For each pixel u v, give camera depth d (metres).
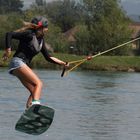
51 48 160.00
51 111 22.25
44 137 34.00
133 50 174.12
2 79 78.12
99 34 155.62
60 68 113.50
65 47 163.88
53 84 74.06
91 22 167.75
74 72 105.00
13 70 22.86
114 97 59.47
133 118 43.59
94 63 119.62
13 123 38.56
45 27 23.11
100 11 171.50
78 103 52.72
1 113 43.66
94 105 51.59
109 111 47.44
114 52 153.75
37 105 22.19
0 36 152.88
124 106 51.56
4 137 33.44
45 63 114.50
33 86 22.83
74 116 43.47
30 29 22.95
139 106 51.81
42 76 88.75
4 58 22.64
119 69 121.56
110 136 35.44
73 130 36.94
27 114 22.20
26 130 22.39
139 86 75.38
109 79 88.56
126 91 67.19
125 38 155.00
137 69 122.75
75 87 70.69
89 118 42.69
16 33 22.73
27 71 22.72
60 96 58.69
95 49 157.00
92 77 92.06
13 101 52.25
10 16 165.00
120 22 157.75
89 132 36.50
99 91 66.19
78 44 159.62
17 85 69.50
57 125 38.66
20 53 22.86
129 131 37.47
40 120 22.27
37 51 23.17
